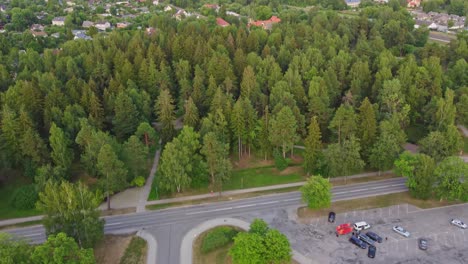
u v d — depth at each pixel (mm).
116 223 88312
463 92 131000
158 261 77312
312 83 126375
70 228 74438
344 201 95312
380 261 76875
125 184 94062
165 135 114188
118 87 126250
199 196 97875
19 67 149625
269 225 86938
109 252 79312
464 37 182875
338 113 107438
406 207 93062
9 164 100625
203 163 96875
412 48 190125
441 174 91938
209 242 80375
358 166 99750
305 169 105062
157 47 153750
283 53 157250
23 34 197750
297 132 117500
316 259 77312
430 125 120938
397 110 123812
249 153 117125
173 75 145125
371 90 137875
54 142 99000
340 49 165000
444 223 87688
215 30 181625
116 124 115250
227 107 111938
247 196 97938
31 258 64188
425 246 79688
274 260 69938
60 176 96438
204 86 133375
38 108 115938
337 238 82938
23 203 91938
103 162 89188
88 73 142000
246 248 69188
